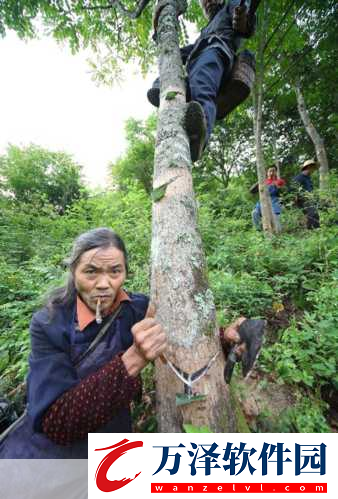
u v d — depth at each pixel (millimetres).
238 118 11547
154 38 2670
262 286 2770
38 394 994
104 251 1130
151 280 1308
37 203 8117
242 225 5676
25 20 4867
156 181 1542
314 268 3125
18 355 2391
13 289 3414
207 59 2166
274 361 1963
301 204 5484
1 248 5242
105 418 938
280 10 5398
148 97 2619
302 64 6863
